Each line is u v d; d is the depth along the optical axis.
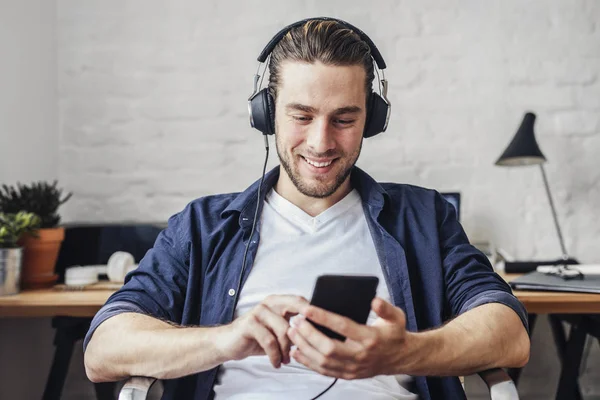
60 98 2.17
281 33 1.15
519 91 2.16
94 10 2.16
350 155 1.11
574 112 2.16
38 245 1.77
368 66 1.12
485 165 2.17
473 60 2.16
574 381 1.71
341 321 0.84
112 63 2.17
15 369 2.02
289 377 1.08
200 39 2.17
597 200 2.17
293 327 0.86
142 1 2.17
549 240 2.17
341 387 1.05
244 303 1.15
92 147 2.17
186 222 1.23
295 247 1.18
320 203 1.21
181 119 2.17
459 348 0.94
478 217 2.17
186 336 0.97
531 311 1.57
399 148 2.17
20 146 1.99
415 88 2.17
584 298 1.55
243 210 1.20
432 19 2.16
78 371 2.12
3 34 1.92
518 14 2.16
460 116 2.17
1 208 1.79
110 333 1.03
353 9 2.16
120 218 2.17
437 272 1.15
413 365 0.90
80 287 1.75
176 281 1.18
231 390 1.10
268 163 2.17
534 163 1.97
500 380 0.96
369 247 1.18
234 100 2.17
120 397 0.96
